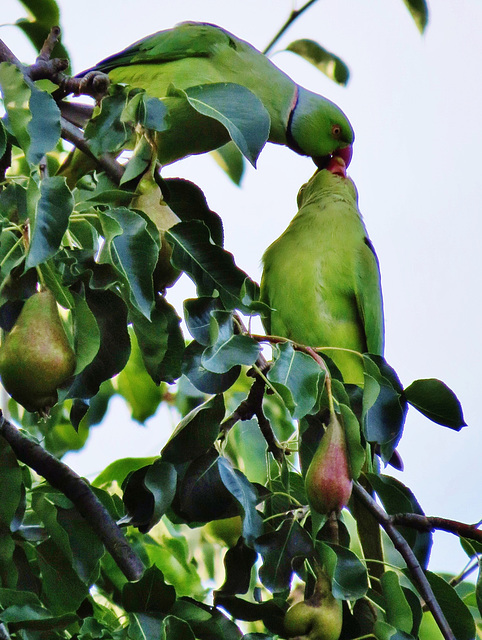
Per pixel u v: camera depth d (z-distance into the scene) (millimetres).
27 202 3654
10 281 3896
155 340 4418
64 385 3877
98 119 4578
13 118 4016
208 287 4539
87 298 4184
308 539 4602
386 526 5258
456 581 5402
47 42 5434
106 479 6199
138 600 4059
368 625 4645
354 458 4406
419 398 4957
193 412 4633
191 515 4754
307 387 4359
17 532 4668
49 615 4012
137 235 4129
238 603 4668
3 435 4742
